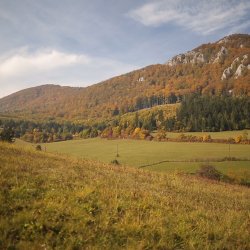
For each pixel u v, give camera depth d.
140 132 157.00
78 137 187.62
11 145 24.58
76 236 9.24
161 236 10.11
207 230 11.15
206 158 91.94
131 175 21.42
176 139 141.00
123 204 12.40
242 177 59.19
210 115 163.25
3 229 8.78
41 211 10.23
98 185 14.90
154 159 96.94
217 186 25.56
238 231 11.59
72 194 12.45
